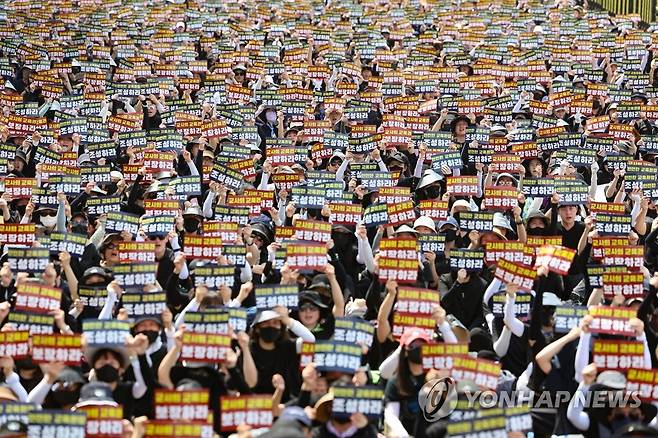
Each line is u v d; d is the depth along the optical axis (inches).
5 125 1438.2
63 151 1362.0
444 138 1357.0
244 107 1482.5
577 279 1030.4
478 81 1704.0
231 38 2057.1
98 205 1117.1
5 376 746.2
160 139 1346.0
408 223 1039.6
